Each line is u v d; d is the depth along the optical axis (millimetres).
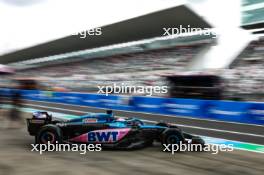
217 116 14211
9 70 35375
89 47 42438
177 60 29906
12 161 6695
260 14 24562
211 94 17859
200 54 28750
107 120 8344
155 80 25797
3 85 33406
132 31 34094
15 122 12953
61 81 33594
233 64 24109
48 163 6547
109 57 39719
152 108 17203
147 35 34031
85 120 8367
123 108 18625
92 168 6184
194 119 14289
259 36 26062
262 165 6715
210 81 17938
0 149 7953
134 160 6875
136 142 8055
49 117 8438
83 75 38469
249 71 20719
